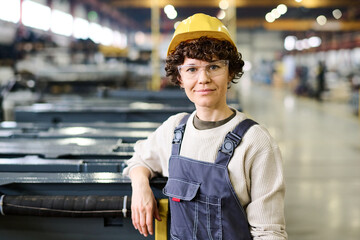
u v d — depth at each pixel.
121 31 29.94
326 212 3.74
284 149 6.76
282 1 20.44
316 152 6.48
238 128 1.13
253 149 1.10
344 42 22.31
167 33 25.34
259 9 28.77
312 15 29.06
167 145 1.26
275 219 1.10
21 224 1.49
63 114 3.57
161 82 10.90
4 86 6.82
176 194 1.16
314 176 5.00
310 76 20.27
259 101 16.53
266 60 37.25
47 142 2.21
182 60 1.15
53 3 15.80
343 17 25.66
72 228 1.47
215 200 1.11
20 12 12.43
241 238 1.12
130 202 1.39
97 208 1.39
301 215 3.67
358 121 10.25
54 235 1.48
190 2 19.27
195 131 1.17
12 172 1.61
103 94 5.38
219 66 1.12
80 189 1.48
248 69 40.31
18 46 9.87
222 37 1.16
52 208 1.40
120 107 3.76
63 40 17.23
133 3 18.69
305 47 28.55
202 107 1.16
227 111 1.18
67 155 1.86
